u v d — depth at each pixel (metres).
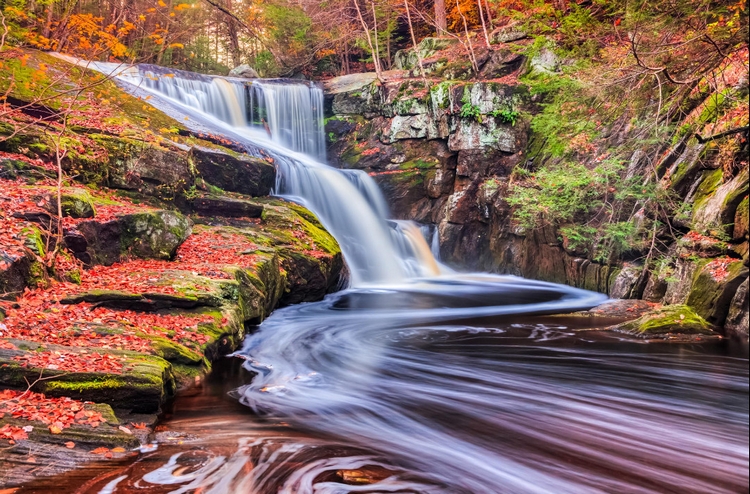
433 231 18.53
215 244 10.77
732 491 4.02
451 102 18.08
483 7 24.75
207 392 6.19
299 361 7.65
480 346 8.53
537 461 4.55
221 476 4.07
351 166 20.20
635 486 4.13
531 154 17.00
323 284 12.27
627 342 8.58
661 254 11.10
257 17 27.23
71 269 8.01
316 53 28.03
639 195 10.95
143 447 4.52
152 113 14.63
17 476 3.75
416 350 8.32
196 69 30.25
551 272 15.12
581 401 6.06
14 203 8.05
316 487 3.98
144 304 7.36
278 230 12.41
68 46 17.36
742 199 8.95
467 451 4.73
